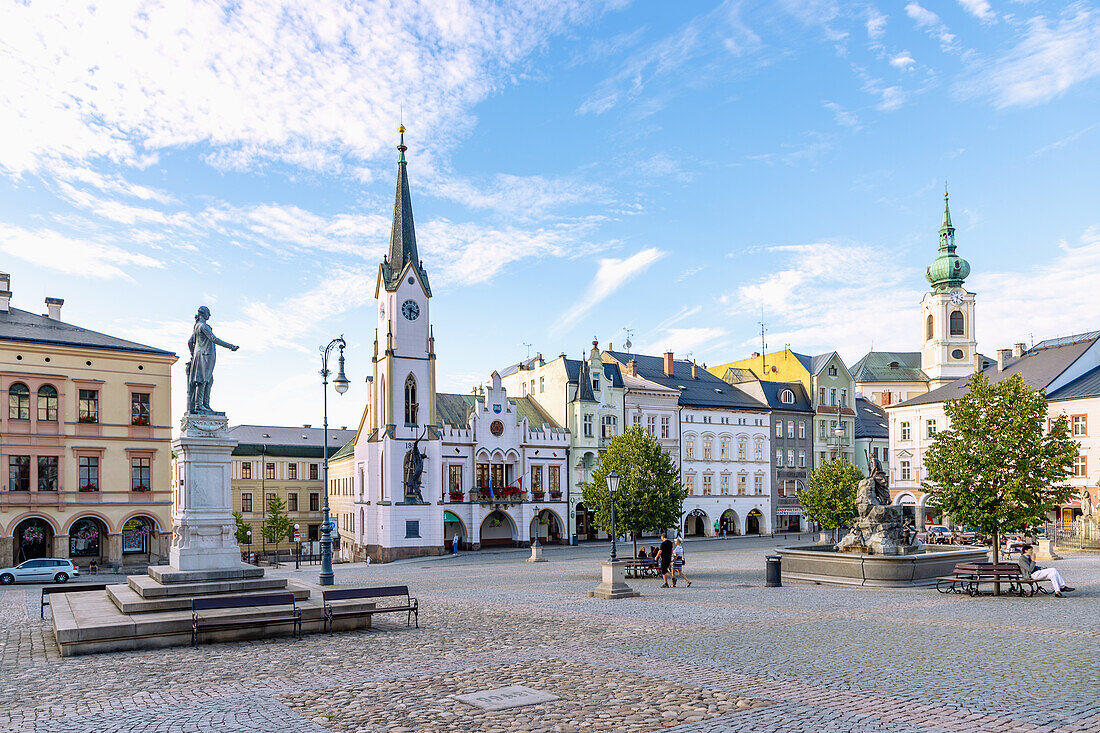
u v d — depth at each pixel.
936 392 83.75
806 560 36.44
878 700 13.66
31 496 52.53
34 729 12.38
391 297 72.69
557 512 80.25
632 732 11.94
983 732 11.86
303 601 22.28
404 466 71.31
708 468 91.62
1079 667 16.16
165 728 12.36
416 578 43.56
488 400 77.50
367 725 12.41
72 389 54.62
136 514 56.06
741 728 12.09
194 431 24.25
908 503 85.06
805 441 100.25
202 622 19.48
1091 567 41.25
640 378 90.56
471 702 13.66
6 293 57.03
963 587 31.19
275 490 102.75
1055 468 34.38
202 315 25.36
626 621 23.33
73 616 20.28
